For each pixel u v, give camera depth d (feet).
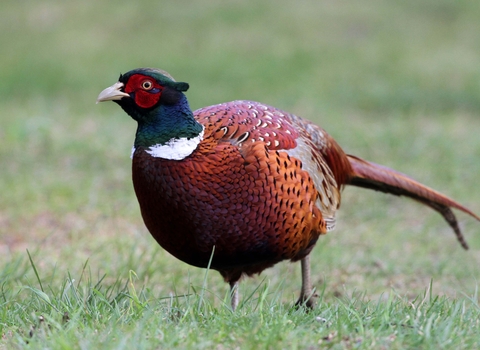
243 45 88.53
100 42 89.81
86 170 45.96
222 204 21.38
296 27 94.48
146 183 21.33
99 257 31.73
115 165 47.26
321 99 71.15
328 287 29.96
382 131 56.85
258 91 73.87
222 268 23.44
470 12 102.37
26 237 34.88
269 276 31.14
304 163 23.15
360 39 91.86
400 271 32.65
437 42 91.86
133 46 88.58
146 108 20.99
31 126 51.83
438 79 78.13
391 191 29.35
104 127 55.83
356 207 42.34
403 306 21.76
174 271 30.55
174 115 21.04
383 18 98.53
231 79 77.97
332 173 26.03
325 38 91.40
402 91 73.46
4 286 26.00
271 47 87.71
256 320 18.99
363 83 76.54
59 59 83.87
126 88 21.09
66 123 57.21
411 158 51.49
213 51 86.43
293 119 24.98
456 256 35.55
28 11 99.09
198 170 21.07
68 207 39.04
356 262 33.47
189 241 21.95
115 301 21.43
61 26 94.73
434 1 105.19
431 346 17.72
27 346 17.56
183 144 21.02
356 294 27.61
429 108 69.82
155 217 21.77
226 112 22.54
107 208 39.37
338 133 56.49
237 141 21.68
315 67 81.71
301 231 23.06
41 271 29.19
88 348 17.06
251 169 21.50
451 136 56.39
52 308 20.74
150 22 96.17
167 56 84.99
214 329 18.74
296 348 17.46
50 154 48.21
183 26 94.73
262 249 22.56
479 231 40.19
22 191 40.88
